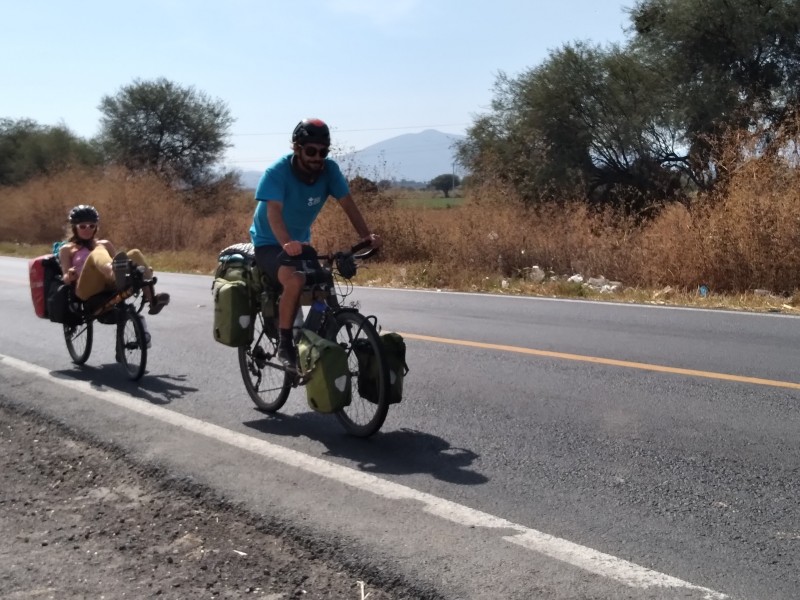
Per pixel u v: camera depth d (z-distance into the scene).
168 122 49.72
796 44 25.31
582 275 15.23
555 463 5.29
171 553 4.12
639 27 27.91
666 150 27.11
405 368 5.98
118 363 8.56
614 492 4.79
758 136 14.41
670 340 9.13
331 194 6.13
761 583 3.70
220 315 6.58
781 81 25.50
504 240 16.58
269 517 4.46
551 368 7.87
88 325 8.30
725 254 13.05
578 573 3.79
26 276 18.83
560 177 27.00
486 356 8.48
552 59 27.91
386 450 5.60
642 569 3.83
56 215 35.03
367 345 5.84
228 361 8.57
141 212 27.19
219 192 40.28
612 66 26.95
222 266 6.80
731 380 7.28
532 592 3.62
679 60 26.50
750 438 5.70
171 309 12.49
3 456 5.65
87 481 5.14
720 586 3.67
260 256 6.09
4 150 56.31
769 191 13.44
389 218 19.17
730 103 24.80
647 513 4.48
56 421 6.36
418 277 15.80
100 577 3.88
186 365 8.40
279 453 5.51
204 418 6.44
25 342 9.81
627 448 5.55
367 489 4.85
